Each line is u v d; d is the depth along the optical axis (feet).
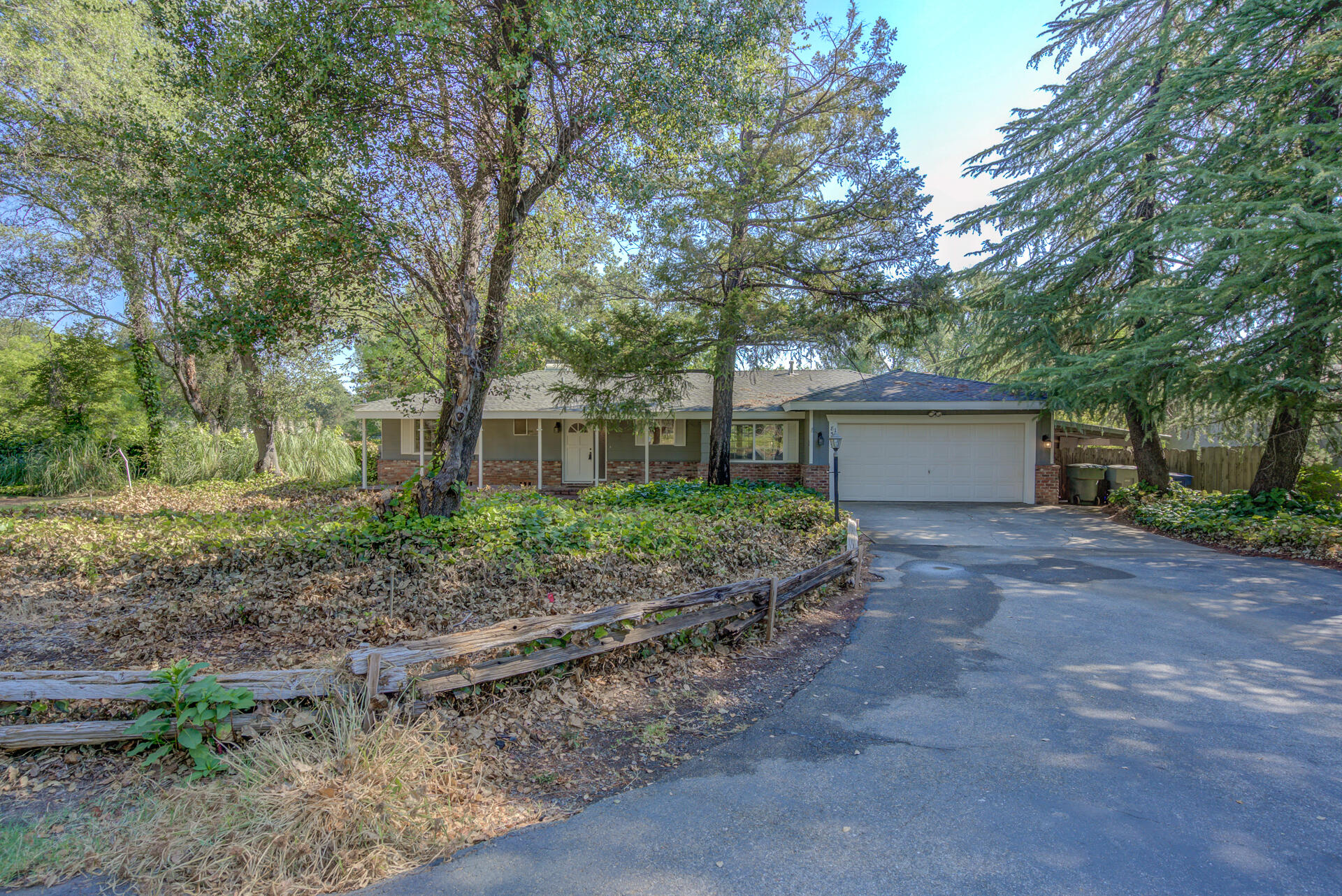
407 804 9.21
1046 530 37.88
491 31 21.57
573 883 8.01
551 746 11.75
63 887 7.75
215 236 21.27
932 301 38.06
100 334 62.39
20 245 48.39
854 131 37.52
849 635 18.71
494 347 26.02
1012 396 49.90
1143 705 13.74
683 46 22.16
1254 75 35.58
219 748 10.30
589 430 64.69
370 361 28.37
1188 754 11.55
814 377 64.75
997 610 21.26
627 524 28.81
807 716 13.24
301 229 20.98
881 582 25.20
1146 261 43.47
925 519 42.27
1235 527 33.58
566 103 23.76
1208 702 13.88
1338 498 37.93
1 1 39.83
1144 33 46.70
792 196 36.81
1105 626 19.54
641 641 15.10
